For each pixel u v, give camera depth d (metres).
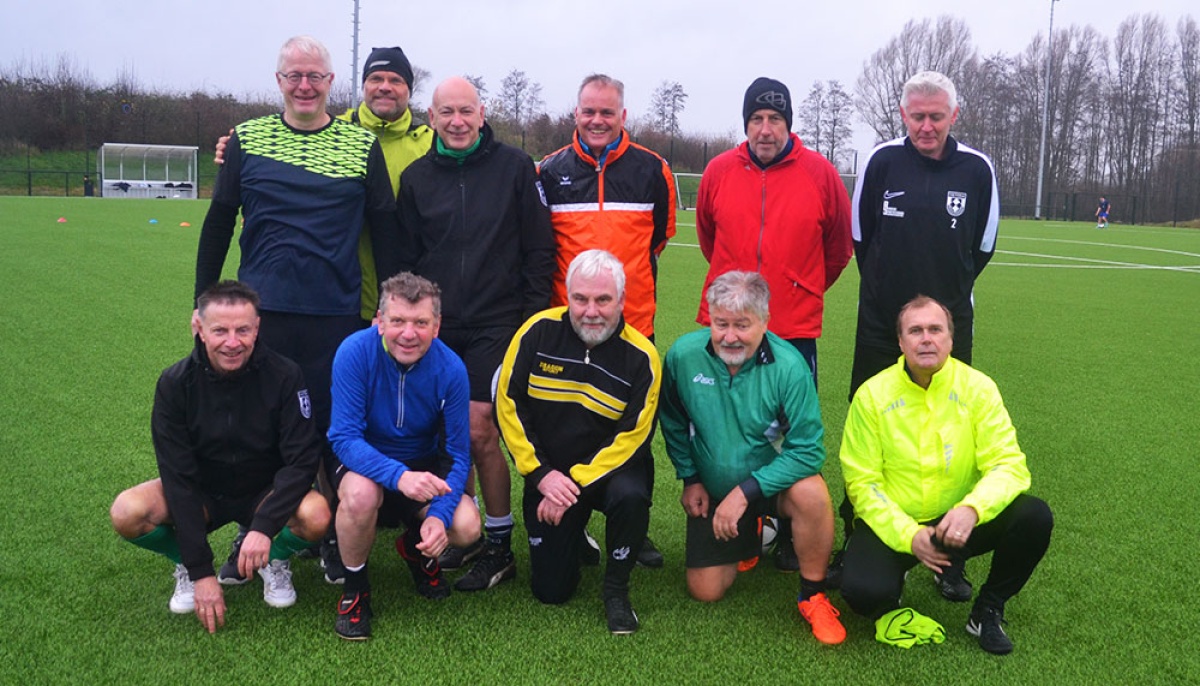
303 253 3.54
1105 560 3.72
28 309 8.50
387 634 3.04
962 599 3.39
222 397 3.04
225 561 3.63
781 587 3.51
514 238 3.81
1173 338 9.09
